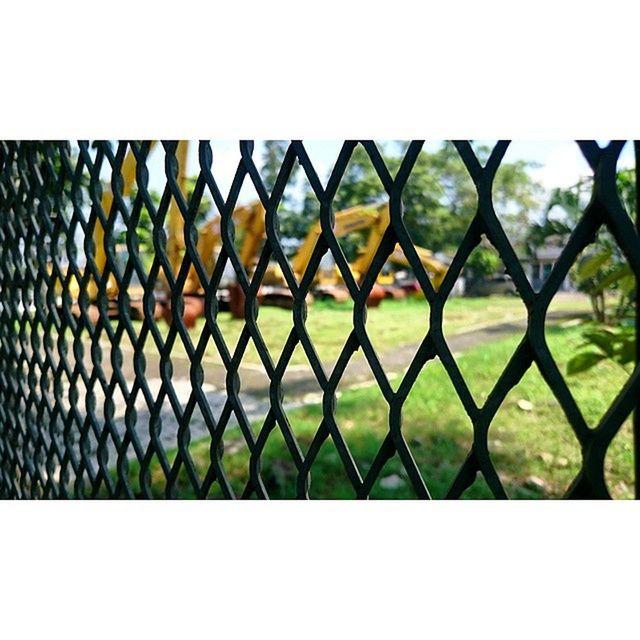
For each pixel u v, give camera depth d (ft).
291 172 3.21
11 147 5.29
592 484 2.28
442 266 23.21
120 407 14.49
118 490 4.57
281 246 3.25
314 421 14.69
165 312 23.90
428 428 14.08
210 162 3.52
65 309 4.81
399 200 2.78
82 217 4.46
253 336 3.43
